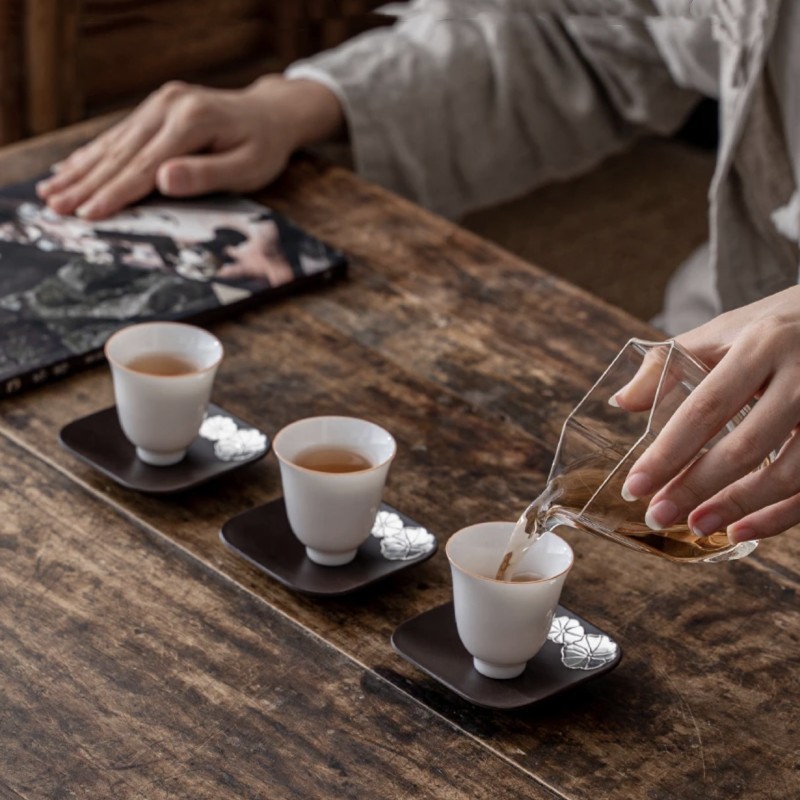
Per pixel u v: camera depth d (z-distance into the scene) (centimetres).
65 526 105
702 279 185
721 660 97
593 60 189
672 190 227
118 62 236
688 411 85
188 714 88
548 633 93
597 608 101
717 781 87
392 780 84
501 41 184
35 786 82
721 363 87
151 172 153
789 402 85
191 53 247
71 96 228
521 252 203
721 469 85
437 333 135
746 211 165
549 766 87
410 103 178
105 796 81
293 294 139
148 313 131
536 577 94
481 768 86
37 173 159
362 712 90
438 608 99
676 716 92
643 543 90
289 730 88
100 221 148
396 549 105
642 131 202
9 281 134
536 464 117
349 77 174
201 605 98
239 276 139
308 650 95
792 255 167
